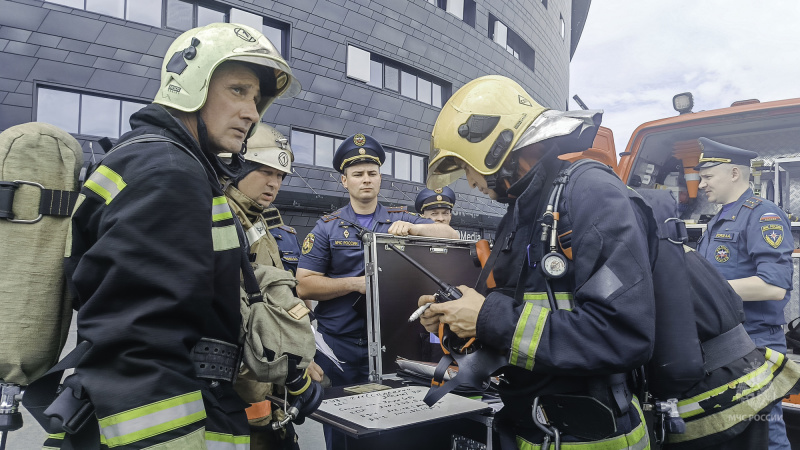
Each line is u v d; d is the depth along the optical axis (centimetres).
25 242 106
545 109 130
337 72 1377
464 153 131
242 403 112
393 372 194
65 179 111
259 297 124
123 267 88
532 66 2080
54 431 90
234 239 111
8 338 102
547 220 114
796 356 240
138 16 1119
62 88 1035
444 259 215
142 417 83
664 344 123
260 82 135
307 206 1273
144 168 95
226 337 109
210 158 120
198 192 98
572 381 115
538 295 119
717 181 257
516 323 107
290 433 168
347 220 290
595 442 114
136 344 87
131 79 1102
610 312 100
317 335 167
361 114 1431
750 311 231
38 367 107
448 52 1650
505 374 125
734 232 246
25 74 995
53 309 108
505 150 126
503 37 1891
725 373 139
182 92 110
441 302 131
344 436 153
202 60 110
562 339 103
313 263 283
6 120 978
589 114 122
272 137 214
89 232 99
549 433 116
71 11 1037
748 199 248
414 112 1554
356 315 270
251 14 1236
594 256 107
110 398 83
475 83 135
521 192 129
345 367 268
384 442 154
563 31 2494
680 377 122
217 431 102
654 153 343
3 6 973
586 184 114
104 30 1070
